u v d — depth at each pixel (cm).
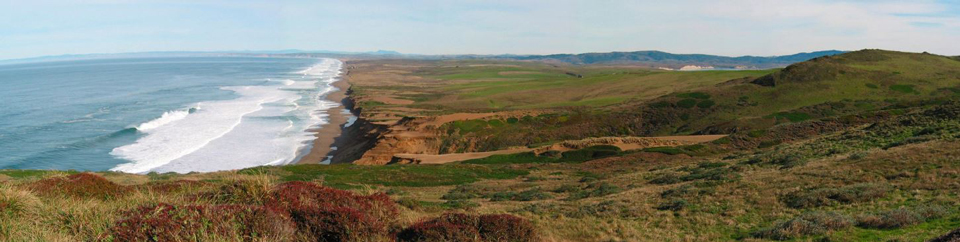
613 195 2052
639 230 1298
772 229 1137
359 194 1158
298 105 10656
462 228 947
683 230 1284
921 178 1546
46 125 7225
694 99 7856
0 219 721
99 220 736
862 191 1424
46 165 4975
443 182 3225
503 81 16912
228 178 1034
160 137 6500
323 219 817
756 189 1720
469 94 12262
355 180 3161
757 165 2611
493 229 965
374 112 8856
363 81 17738
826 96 7462
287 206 870
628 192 2092
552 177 3294
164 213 716
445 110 9494
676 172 2788
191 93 12569
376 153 5925
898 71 8494
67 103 10100
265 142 6494
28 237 671
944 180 1466
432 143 6550
